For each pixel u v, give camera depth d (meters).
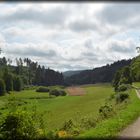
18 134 20.28
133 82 112.06
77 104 85.69
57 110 69.75
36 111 23.14
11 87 155.00
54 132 23.11
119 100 59.31
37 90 163.50
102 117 31.61
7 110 21.69
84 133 21.81
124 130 21.91
